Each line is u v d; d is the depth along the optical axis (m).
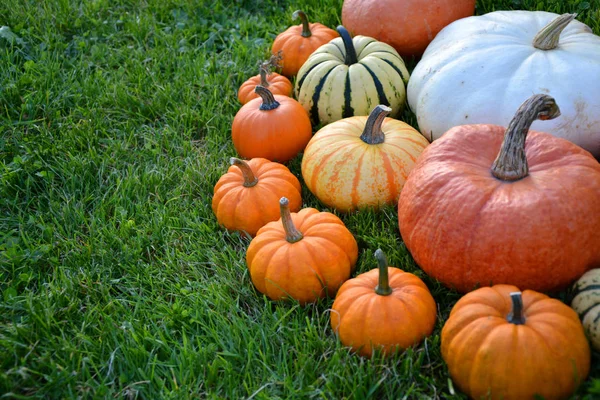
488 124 0.63
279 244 0.62
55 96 0.88
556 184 0.56
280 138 0.75
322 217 0.64
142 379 0.58
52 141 0.82
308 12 1.02
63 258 0.69
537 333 0.50
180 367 0.58
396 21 0.85
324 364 0.57
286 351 0.58
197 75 0.92
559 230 0.55
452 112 0.70
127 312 0.63
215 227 0.71
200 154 0.81
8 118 0.83
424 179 0.60
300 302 0.62
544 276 0.56
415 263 0.65
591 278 0.54
